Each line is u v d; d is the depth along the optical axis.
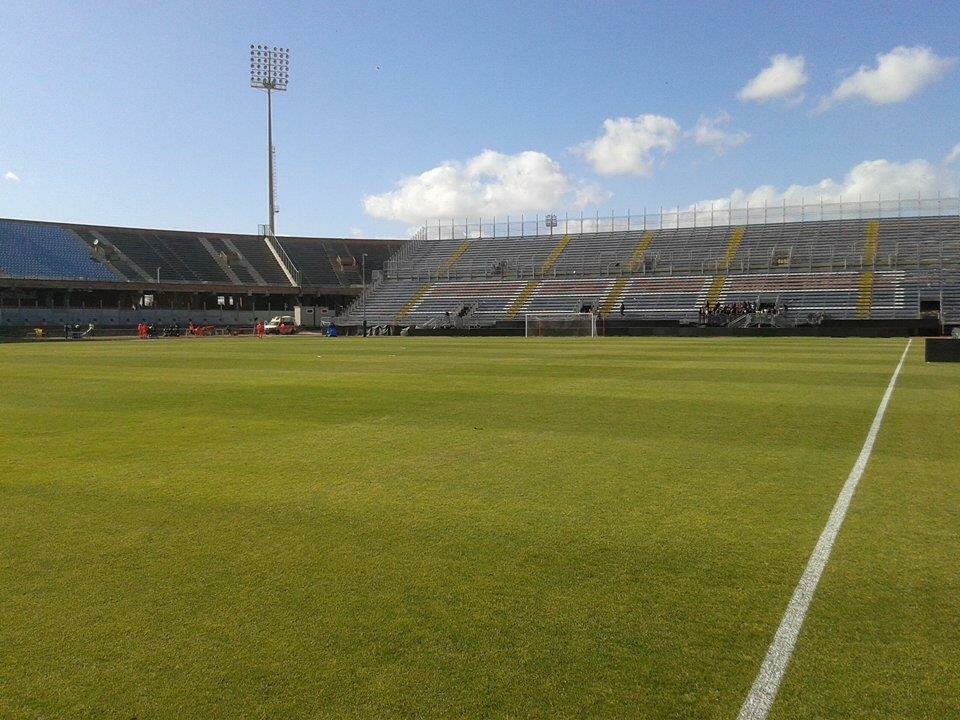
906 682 3.80
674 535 6.16
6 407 14.96
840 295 64.56
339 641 4.28
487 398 15.91
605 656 4.09
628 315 69.75
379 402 15.30
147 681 3.87
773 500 7.24
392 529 6.37
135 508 7.11
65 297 75.19
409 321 77.62
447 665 4.00
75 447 10.38
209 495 7.59
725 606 4.72
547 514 6.80
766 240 76.06
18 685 3.85
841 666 3.96
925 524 6.40
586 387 18.17
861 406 14.23
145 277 79.19
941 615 4.57
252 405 14.96
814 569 5.35
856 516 6.66
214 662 4.05
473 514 6.82
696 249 77.62
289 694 3.73
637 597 4.87
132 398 16.41
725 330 56.34
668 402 15.05
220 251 88.44
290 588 5.05
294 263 89.94
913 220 73.56
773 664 3.98
